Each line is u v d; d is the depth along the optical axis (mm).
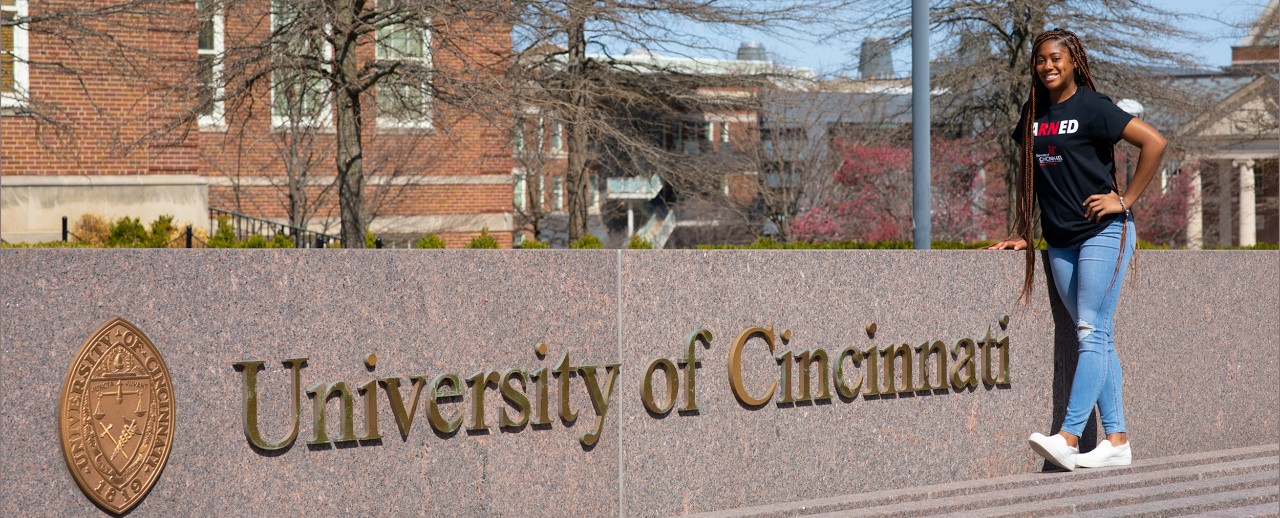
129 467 4270
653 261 5617
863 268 6324
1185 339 7664
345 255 4777
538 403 5254
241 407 4531
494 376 5113
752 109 21703
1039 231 17922
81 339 4203
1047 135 6812
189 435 4422
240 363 4516
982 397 6785
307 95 20531
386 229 24359
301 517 4648
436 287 5004
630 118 19984
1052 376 7086
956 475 6660
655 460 5598
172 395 4383
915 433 6496
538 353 5258
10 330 4086
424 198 24766
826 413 6160
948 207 30062
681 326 5695
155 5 15875
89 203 17797
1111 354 6914
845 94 30125
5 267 4082
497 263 5164
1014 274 6930
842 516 5695
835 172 32188
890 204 32188
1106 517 5887
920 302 6543
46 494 4141
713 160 24422
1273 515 6047
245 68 15172
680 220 34281
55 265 4168
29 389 4113
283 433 4625
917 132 8016
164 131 15250
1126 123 6668
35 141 17469
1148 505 6180
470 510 5066
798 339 6082
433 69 14945
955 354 6660
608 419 5477
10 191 17266
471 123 24625
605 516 5453
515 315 5207
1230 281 7926
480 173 25312
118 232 15391
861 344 6305
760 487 5926
